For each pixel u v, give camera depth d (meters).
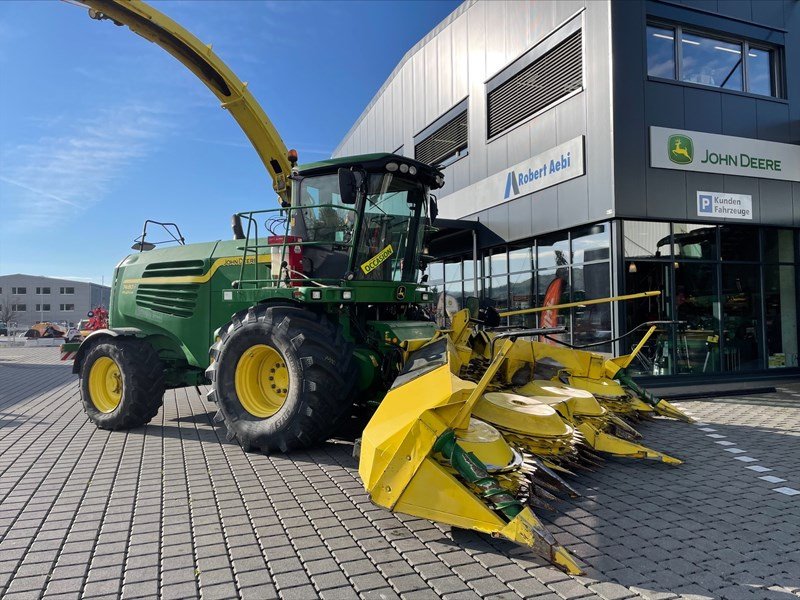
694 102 9.90
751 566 3.09
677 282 10.00
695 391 9.25
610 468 5.02
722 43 10.44
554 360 6.03
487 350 5.78
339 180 5.41
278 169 8.46
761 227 10.69
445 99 15.33
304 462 5.13
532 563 3.11
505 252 12.84
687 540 3.44
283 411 5.21
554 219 10.83
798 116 10.86
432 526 3.63
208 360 6.82
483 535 3.48
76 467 5.03
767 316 10.79
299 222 6.00
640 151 9.46
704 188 9.94
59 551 3.30
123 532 3.57
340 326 5.59
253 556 3.21
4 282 82.44
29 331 39.88
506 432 4.18
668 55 9.93
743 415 7.52
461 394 3.39
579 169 10.08
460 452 3.29
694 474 4.82
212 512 3.89
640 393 7.00
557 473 4.73
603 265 9.74
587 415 5.08
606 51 9.45
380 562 3.12
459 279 15.09
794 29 10.88
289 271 5.75
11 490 4.39
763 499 4.19
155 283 7.29
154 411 6.65
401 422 3.50
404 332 5.66
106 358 6.81
